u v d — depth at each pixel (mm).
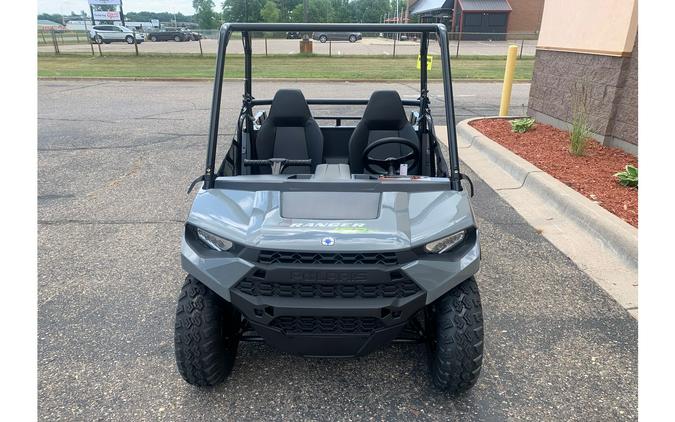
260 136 3648
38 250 4051
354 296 2186
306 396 2547
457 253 2289
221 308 2434
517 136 7176
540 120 8047
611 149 6293
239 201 2492
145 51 27703
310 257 2162
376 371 2725
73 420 2387
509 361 2791
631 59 5906
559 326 3086
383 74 16562
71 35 40438
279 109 3654
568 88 7180
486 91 13242
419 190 2564
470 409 2461
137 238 4289
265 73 16625
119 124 8828
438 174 3246
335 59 23109
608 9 6160
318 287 2182
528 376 2678
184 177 5887
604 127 6402
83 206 4996
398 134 3645
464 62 21719
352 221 2309
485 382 2637
